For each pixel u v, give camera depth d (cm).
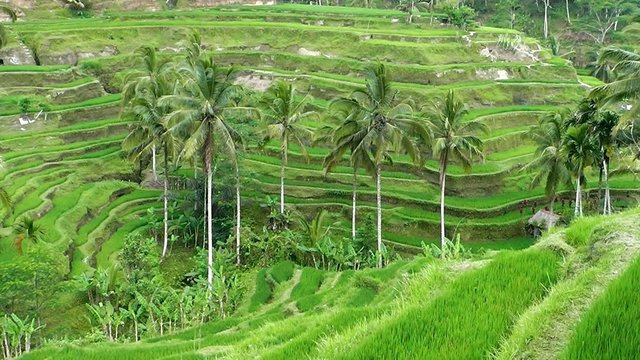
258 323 2422
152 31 6969
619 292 525
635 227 800
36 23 7025
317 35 6838
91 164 4972
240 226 4069
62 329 2973
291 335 1316
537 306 645
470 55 6569
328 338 854
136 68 6469
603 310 509
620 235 779
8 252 3331
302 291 3059
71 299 3244
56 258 3152
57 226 3791
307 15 7706
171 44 6875
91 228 4069
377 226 3878
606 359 463
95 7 8331
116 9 8350
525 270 802
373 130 3359
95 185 4669
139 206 4619
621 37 9138
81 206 4216
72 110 5516
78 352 1925
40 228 3656
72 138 5266
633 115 2866
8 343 2661
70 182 4566
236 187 4241
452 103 3609
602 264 699
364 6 9731
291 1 10538
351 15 7838
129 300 3075
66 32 6650
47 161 4847
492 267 829
